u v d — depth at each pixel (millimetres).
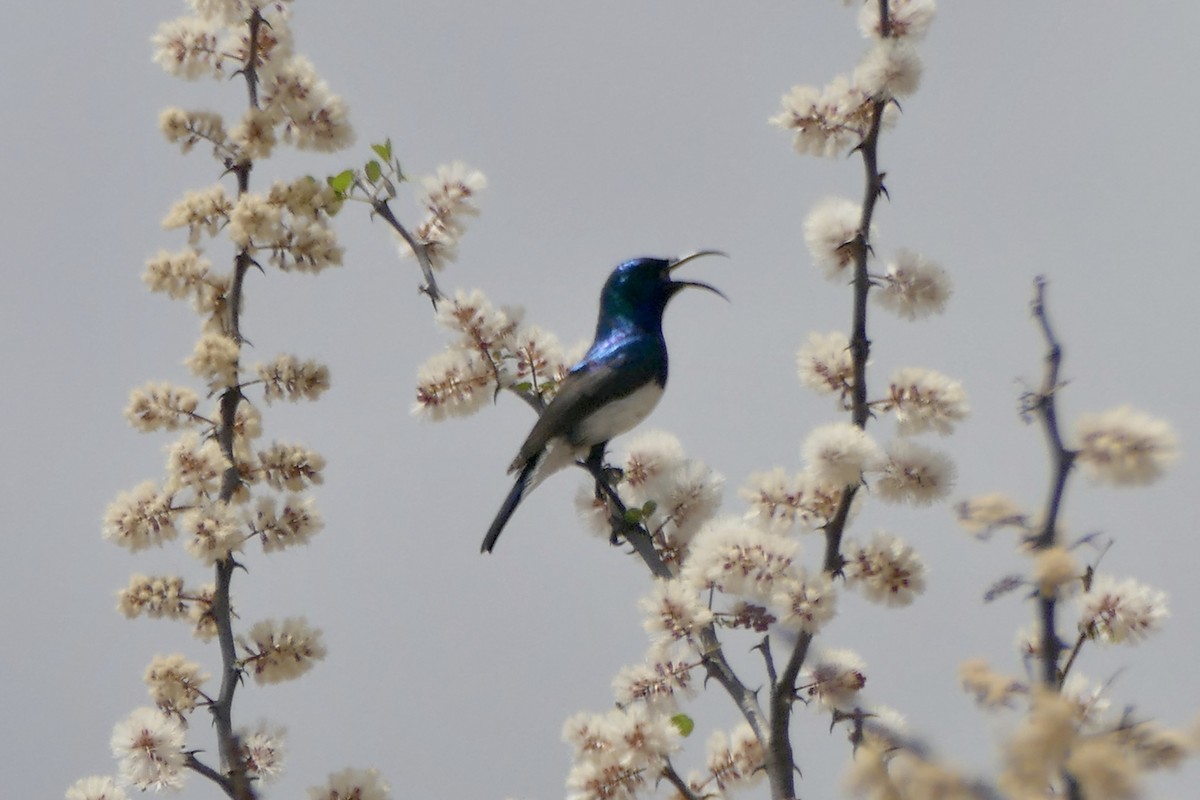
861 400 8633
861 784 4934
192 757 8906
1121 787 4527
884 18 9273
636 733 8094
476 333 11664
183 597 9742
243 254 10430
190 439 9961
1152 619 6473
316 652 9609
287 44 11289
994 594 5672
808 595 7742
